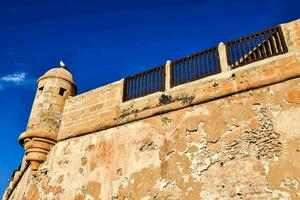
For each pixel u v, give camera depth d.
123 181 8.11
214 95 7.80
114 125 9.26
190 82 8.46
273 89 7.11
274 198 5.99
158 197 7.35
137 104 9.13
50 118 10.45
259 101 7.14
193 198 6.87
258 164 6.46
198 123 7.72
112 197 8.05
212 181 6.81
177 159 7.57
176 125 8.05
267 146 6.55
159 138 8.16
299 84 6.85
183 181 7.20
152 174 7.75
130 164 8.26
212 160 7.05
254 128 6.90
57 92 11.06
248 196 6.25
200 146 7.39
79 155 9.43
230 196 6.44
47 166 9.84
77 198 8.65
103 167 8.71
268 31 7.82
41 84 11.30
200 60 8.62
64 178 9.26
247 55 7.89
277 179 6.12
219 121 7.44
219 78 7.97
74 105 10.72
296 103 6.67
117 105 9.57
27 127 10.44
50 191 9.26
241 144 6.88
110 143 9.00
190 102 8.10
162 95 8.72
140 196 7.63
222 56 8.24
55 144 10.27
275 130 6.62
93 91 10.55
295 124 6.46
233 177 6.60
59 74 11.50
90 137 9.62
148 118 8.72
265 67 7.42
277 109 6.83
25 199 9.72
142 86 9.45
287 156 6.23
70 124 10.35
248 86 7.41
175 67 9.05
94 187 8.52
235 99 7.50
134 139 8.59
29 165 10.75
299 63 7.03
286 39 7.50
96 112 9.95
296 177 5.96
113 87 10.11
